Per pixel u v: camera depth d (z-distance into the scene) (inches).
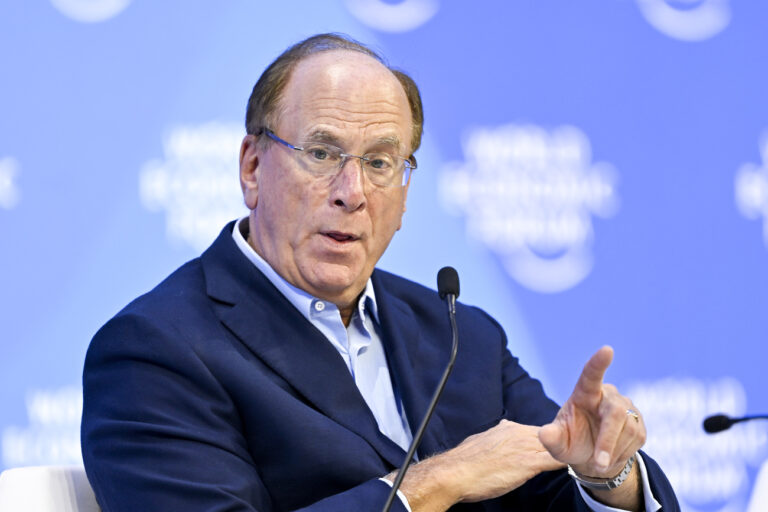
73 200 469.4
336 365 334.0
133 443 298.8
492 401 362.9
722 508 528.1
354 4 506.3
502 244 515.5
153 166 478.3
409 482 300.5
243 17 491.2
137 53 479.8
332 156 333.7
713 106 545.6
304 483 314.2
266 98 343.0
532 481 360.8
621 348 525.7
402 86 360.2
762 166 548.1
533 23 526.6
